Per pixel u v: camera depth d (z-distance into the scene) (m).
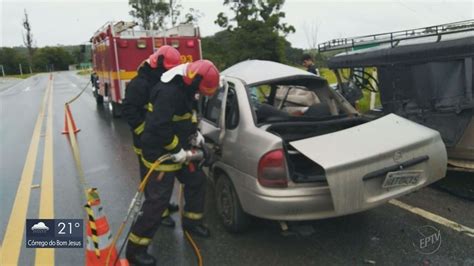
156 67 3.72
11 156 7.55
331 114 4.38
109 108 13.38
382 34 5.77
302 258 3.43
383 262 3.33
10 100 19.39
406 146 3.29
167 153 3.32
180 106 3.24
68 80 37.06
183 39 11.62
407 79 4.91
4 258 3.63
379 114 5.38
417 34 5.26
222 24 33.91
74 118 12.05
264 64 4.64
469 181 4.97
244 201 3.51
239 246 3.67
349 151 3.16
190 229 3.94
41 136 9.38
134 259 3.41
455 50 4.30
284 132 3.79
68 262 3.53
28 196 5.27
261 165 3.28
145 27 34.84
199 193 3.81
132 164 6.67
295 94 4.81
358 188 3.08
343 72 6.13
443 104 4.57
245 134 3.55
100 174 6.16
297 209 3.21
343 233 3.85
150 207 3.31
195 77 3.17
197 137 3.64
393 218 4.12
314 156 3.10
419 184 3.43
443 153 3.56
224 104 4.02
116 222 4.32
